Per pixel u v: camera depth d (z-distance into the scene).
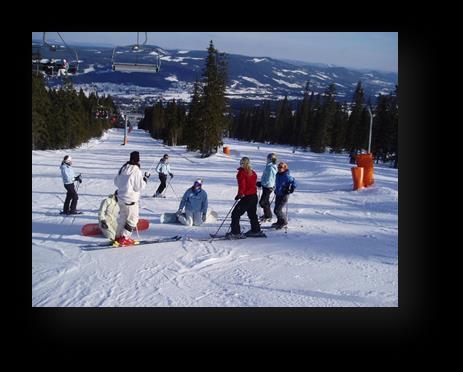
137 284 6.02
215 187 18.05
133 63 13.09
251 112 103.69
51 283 5.95
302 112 76.62
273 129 92.25
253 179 8.84
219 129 42.28
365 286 6.09
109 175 21.80
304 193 16.73
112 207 8.68
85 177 20.44
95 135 82.50
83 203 12.97
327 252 7.88
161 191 14.82
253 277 6.41
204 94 42.12
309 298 5.64
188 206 10.23
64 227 9.55
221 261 7.23
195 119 43.75
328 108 64.06
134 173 7.99
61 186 16.95
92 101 83.75
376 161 54.69
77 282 6.03
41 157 33.47
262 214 11.73
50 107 47.81
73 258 7.18
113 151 46.59
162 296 5.59
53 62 14.01
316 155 51.06
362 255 7.70
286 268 6.88
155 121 87.81
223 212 12.09
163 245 8.18
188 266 6.90
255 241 8.67
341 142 65.75
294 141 78.88
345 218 11.54
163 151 48.16
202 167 29.70
